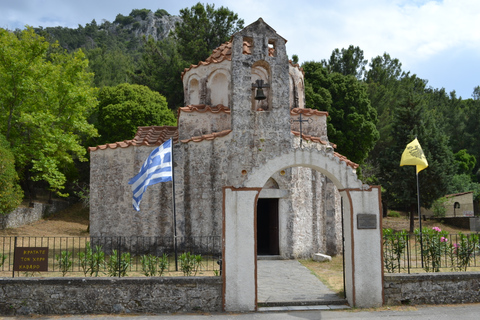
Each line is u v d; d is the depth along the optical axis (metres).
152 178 12.82
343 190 9.56
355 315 8.66
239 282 8.98
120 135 31.38
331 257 16.27
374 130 30.27
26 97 24.27
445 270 12.10
